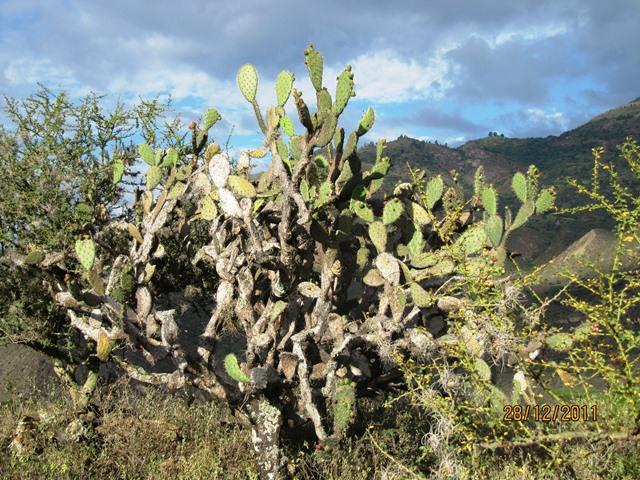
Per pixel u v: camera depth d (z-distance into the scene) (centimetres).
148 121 721
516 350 443
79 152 650
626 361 354
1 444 533
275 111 541
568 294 407
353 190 519
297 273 502
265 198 538
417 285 479
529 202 484
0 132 629
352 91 456
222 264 525
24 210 613
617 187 391
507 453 444
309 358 500
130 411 596
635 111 16262
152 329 510
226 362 458
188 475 487
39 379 683
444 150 16675
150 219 559
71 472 493
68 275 530
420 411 574
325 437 470
